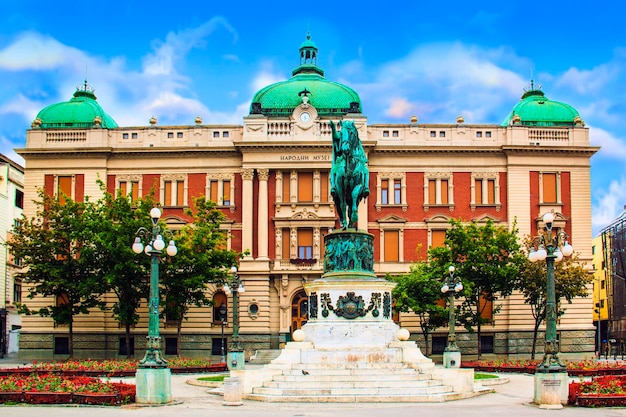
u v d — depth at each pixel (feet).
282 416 82.94
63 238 213.66
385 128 246.06
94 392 97.25
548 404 93.91
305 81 255.29
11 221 287.28
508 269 208.74
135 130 246.68
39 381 103.65
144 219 205.77
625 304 320.70
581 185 245.65
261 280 237.04
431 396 100.89
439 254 216.74
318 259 237.66
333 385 104.73
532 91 263.70
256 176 242.99
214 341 238.48
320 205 240.12
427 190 245.45
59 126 252.21
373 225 244.63
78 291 206.59
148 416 82.84
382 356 112.57
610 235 341.82
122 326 238.48
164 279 205.16
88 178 245.86
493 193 245.86
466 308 234.17
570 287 212.23
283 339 234.79
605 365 160.35
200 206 217.15
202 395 111.65
